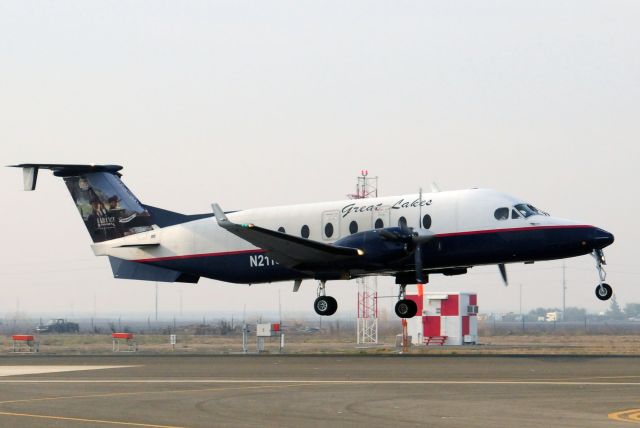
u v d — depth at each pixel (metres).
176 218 72.94
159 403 34.59
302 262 63.97
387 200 63.91
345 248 60.69
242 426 28.88
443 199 61.88
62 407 33.84
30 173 72.81
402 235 59.84
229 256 70.00
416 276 60.28
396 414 31.19
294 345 124.31
